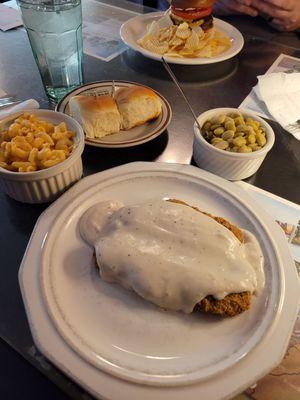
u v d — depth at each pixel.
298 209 0.76
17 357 0.55
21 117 0.72
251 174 0.81
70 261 0.61
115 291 0.58
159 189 0.75
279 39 1.40
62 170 0.67
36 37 0.91
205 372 0.49
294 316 0.55
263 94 1.04
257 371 0.49
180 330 0.55
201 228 0.61
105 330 0.54
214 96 1.07
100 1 1.49
